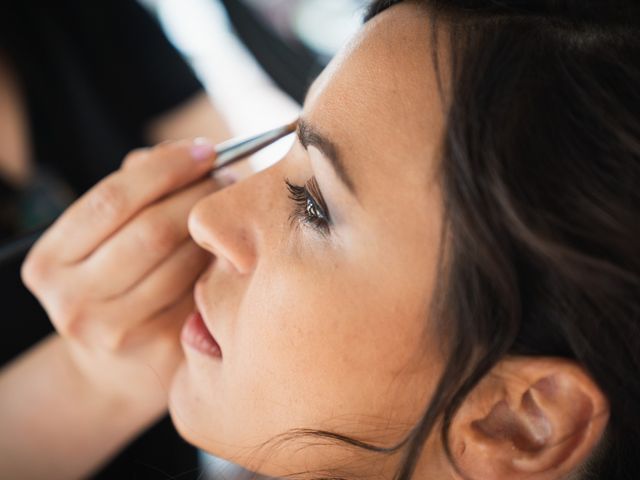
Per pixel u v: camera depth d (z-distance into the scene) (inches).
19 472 16.6
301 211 13.1
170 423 18.5
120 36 20.7
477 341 12.0
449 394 12.3
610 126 11.4
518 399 12.5
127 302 15.0
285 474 13.7
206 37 27.9
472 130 11.6
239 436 13.8
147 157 14.8
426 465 13.2
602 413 12.1
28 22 19.5
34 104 19.8
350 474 13.3
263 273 13.2
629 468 12.9
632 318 11.7
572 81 11.6
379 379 12.6
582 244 11.4
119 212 14.6
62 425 16.7
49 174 20.2
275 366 13.0
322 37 23.6
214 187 15.1
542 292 11.8
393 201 12.0
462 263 11.8
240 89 27.1
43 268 15.0
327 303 12.5
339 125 12.3
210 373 14.1
